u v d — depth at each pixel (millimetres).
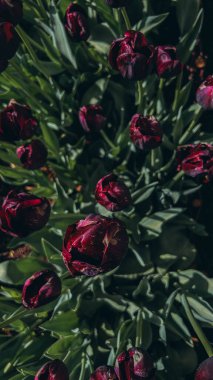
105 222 735
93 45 1091
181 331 968
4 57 822
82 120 956
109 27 1052
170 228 1045
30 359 976
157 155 999
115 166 1109
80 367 949
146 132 851
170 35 1181
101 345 1014
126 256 1053
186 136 990
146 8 1058
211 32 1184
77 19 896
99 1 1002
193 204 1130
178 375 991
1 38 794
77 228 739
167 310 873
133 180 1097
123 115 1054
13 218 773
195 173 855
